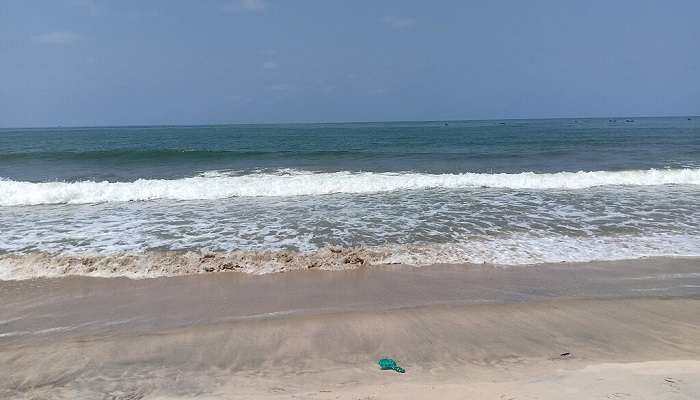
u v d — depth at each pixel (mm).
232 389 3863
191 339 4902
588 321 5301
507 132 52438
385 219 10148
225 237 8820
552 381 3781
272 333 5020
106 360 4465
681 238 8664
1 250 8008
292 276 6973
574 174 15805
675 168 17531
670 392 3434
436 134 49250
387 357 4461
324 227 9508
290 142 36875
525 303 5855
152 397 3771
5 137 52406
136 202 12312
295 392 3734
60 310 5777
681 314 5484
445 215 10500
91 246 8250
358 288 6465
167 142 39156
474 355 4477
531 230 9219
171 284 6676
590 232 9062
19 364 4395
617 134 42688
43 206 11773
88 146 33812
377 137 43750
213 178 15500
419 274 7000
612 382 3674
